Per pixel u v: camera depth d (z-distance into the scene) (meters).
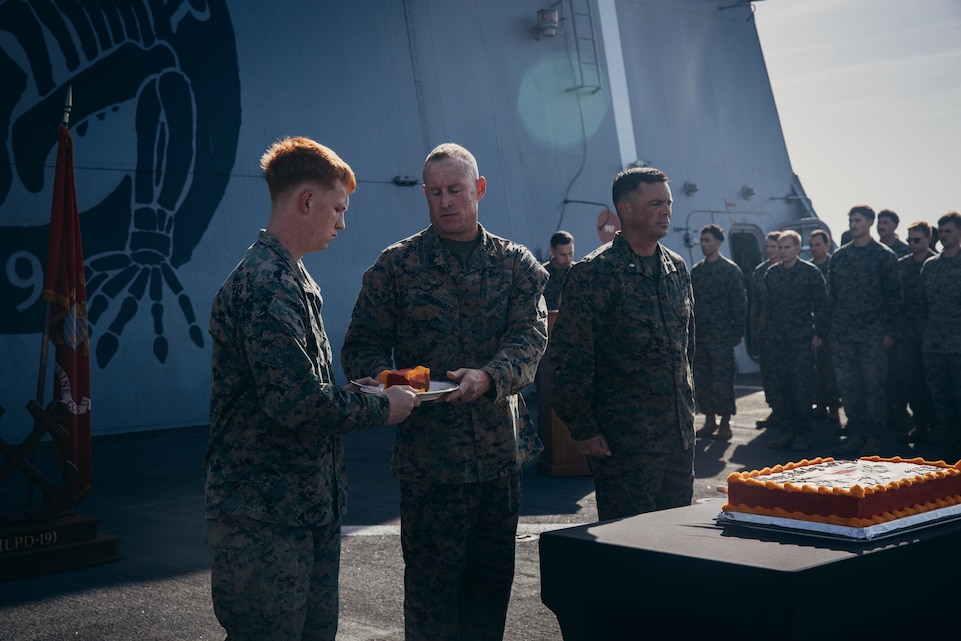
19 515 5.77
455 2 12.13
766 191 16.06
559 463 7.05
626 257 3.27
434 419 2.80
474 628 2.95
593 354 3.25
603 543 2.02
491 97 12.27
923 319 7.36
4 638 3.58
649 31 14.69
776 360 8.28
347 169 2.29
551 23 12.69
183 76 9.60
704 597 1.83
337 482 2.27
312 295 2.23
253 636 2.10
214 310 2.17
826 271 9.81
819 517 2.02
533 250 12.34
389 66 11.30
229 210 9.77
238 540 2.09
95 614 3.88
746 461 7.58
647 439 3.23
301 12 10.65
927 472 2.28
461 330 2.84
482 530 2.91
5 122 8.49
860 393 7.75
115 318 8.90
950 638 2.09
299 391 2.05
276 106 10.26
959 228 7.11
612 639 2.03
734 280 8.70
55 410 4.84
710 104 15.41
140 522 5.64
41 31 8.75
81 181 8.83
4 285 8.32
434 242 2.88
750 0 16.16
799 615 1.69
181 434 9.18
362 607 3.96
